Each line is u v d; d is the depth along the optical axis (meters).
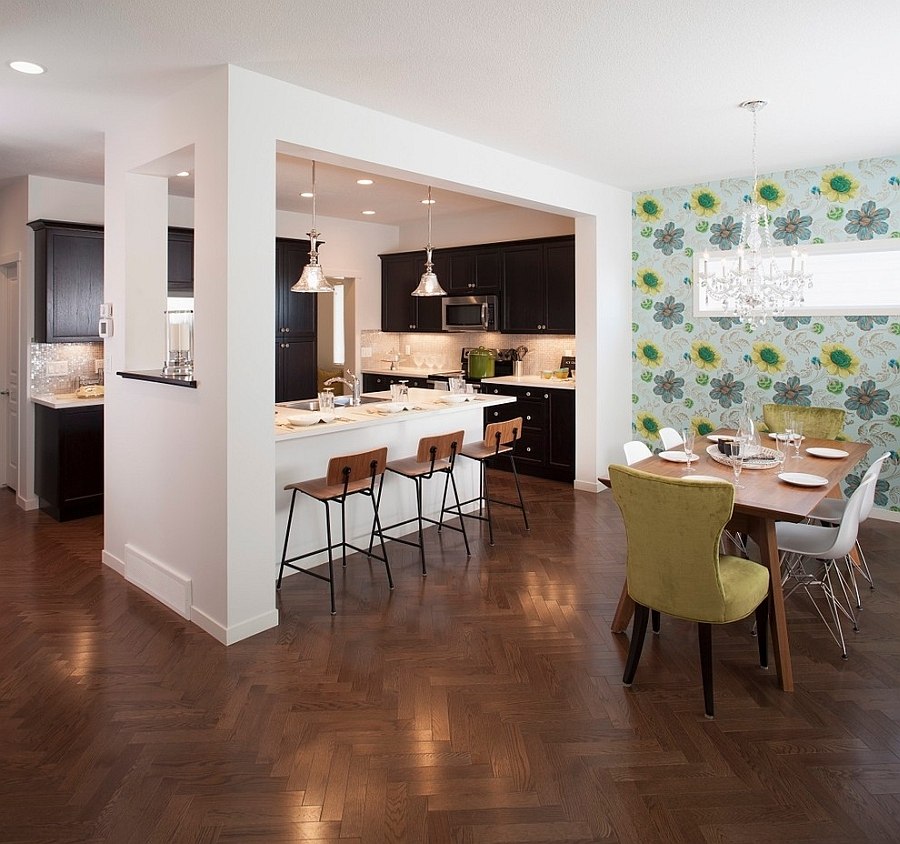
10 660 3.11
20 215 5.52
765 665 3.06
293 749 2.46
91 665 3.07
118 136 4.06
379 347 8.56
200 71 3.24
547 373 7.11
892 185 5.04
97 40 2.92
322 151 3.59
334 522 4.50
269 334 3.39
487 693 2.85
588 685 2.91
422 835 2.04
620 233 6.25
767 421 5.21
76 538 4.90
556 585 4.04
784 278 4.26
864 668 3.05
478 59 3.14
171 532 3.68
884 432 5.23
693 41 2.97
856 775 2.31
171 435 3.63
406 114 3.93
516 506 5.38
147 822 2.09
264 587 3.44
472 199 6.79
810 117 4.05
